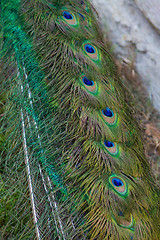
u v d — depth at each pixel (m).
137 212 1.54
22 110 1.64
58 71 1.62
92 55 1.66
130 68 1.95
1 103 1.74
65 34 1.65
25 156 1.61
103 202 1.53
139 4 1.96
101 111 1.61
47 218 1.56
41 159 1.59
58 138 1.59
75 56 1.63
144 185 1.57
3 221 1.65
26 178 1.60
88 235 1.52
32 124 1.62
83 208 1.54
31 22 1.67
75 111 1.60
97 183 1.54
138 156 1.59
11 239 1.62
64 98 1.61
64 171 1.57
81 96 1.61
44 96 1.63
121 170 1.56
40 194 1.58
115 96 1.64
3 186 1.66
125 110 1.65
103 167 1.56
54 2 1.68
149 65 1.95
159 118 1.91
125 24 1.96
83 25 1.68
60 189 1.56
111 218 1.52
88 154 1.57
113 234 1.51
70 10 1.68
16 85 1.67
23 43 1.68
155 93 1.93
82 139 1.58
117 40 1.96
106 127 1.59
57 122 1.60
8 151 1.66
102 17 1.95
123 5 1.97
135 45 1.96
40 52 1.65
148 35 1.96
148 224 1.53
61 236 1.54
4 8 1.71
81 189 1.55
